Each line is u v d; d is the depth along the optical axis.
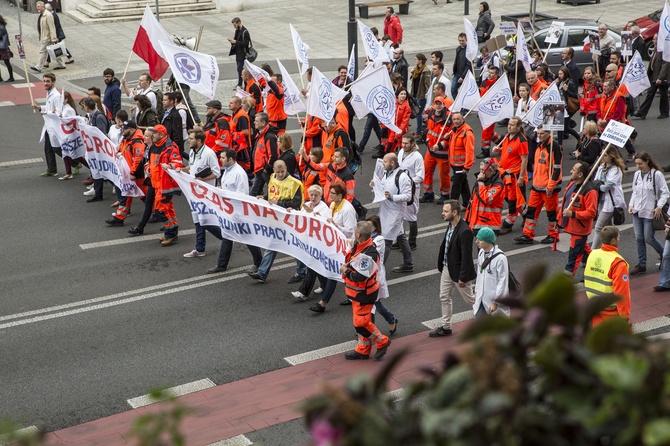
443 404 1.90
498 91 16.58
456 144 14.87
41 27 25.91
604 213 12.17
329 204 12.95
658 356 1.88
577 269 12.73
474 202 12.97
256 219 12.02
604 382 1.87
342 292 12.07
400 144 17.97
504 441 1.85
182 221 15.14
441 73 19.12
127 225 14.88
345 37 31.02
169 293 12.02
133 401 9.09
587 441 1.91
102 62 27.25
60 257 13.38
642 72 17.34
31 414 8.84
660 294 11.69
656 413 1.83
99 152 15.45
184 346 10.39
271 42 30.31
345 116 16.61
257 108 18.88
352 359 9.95
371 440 1.91
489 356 1.89
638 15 33.09
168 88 20.20
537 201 13.50
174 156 13.29
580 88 24.03
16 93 23.78
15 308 11.55
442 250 10.23
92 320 11.15
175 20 33.47
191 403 9.01
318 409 2.00
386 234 12.55
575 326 2.03
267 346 10.39
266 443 8.16
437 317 11.16
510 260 13.10
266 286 12.27
